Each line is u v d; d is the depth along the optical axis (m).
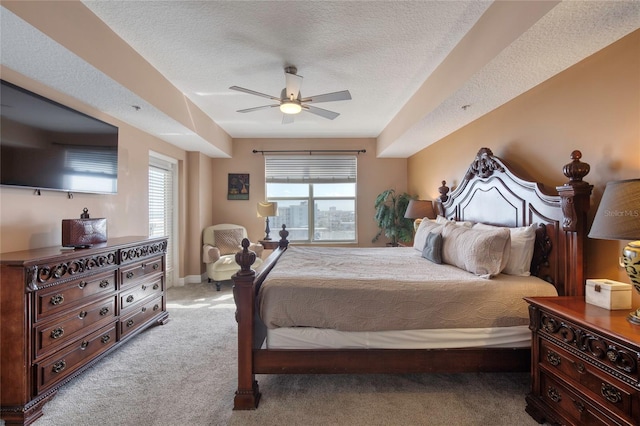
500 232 2.03
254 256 1.79
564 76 1.96
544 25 1.47
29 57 1.81
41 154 2.11
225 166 5.27
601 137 1.70
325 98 2.60
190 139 3.91
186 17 1.95
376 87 3.08
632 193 1.26
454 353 1.78
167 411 1.69
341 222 5.43
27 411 1.60
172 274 4.46
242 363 1.73
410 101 3.36
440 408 1.70
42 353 1.71
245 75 2.81
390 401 1.76
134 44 2.27
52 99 2.25
